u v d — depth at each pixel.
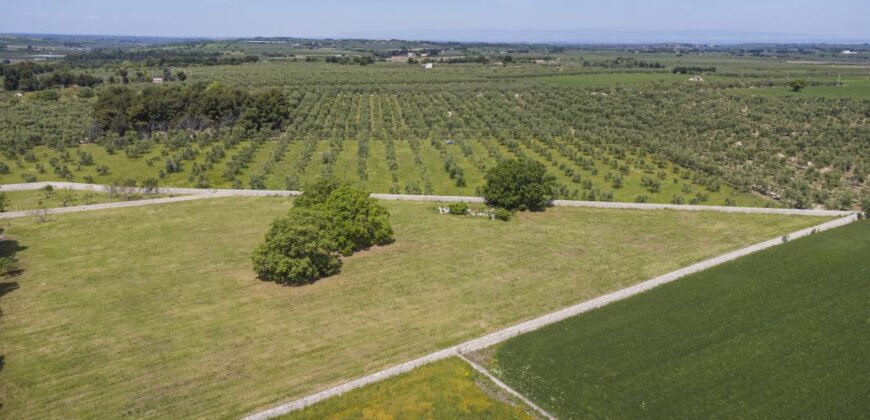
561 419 33.34
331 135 117.31
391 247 58.88
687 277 51.94
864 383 35.94
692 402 34.50
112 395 34.88
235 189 77.88
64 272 51.78
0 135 104.50
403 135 117.88
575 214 70.38
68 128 115.19
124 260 54.59
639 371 37.59
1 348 39.62
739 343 40.69
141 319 43.81
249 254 56.44
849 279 50.12
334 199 59.09
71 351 39.41
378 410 33.88
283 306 46.16
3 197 67.25
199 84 144.38
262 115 118.75
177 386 35.81
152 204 71.75
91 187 77.62
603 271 53.41
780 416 33.22
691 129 124.88
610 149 107.94
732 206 75.94
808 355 39.06
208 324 43.25
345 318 44.34
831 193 82.06
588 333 42.38
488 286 50.12
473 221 67.19
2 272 50.16
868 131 116.38
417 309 45.88
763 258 55.62
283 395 35.06
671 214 70.38
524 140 114.88
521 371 37.88
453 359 38.94
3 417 32.72
